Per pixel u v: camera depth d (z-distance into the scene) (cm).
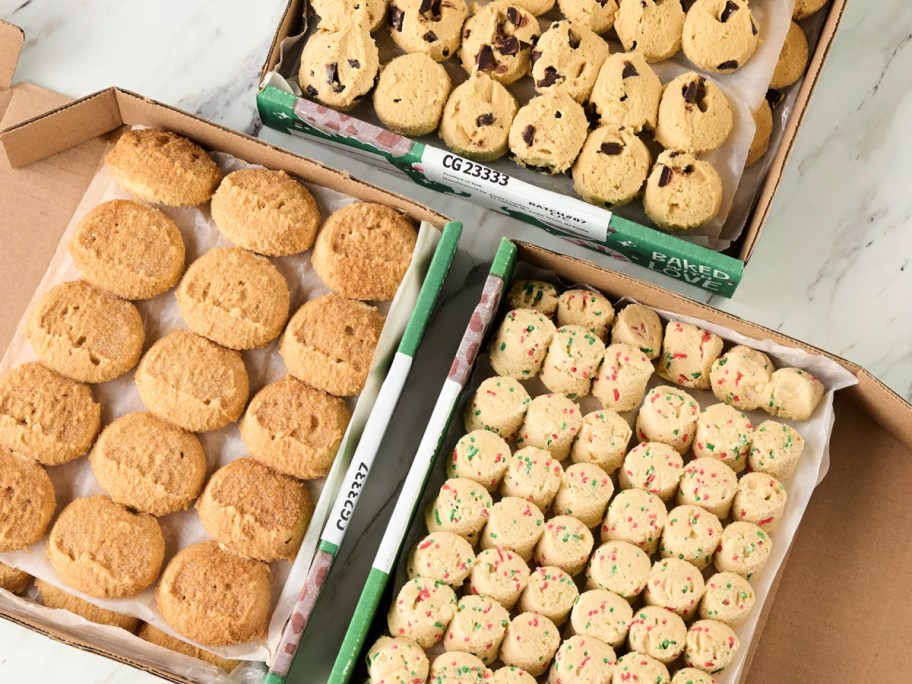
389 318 67
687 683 60
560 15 72
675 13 70
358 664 63
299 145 77
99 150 75
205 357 67
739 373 66
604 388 66
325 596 72
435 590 61
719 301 75
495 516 62
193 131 69
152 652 67
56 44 78
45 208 74
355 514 73
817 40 73
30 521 66
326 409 67
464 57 71
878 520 70
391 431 74
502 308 69
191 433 68
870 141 77
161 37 78
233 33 78
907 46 77
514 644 60
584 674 60
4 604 68
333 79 69
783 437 65
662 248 67
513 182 68
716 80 71
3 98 77
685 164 68
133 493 66
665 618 61
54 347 67
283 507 66
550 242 76
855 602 70
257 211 68
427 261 69
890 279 76
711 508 64
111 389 69
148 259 68
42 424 66
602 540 65
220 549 66
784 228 76
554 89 69
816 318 76
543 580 62
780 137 72
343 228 68
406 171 73
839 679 69
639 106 69
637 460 64
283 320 68
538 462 63
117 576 65
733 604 62
